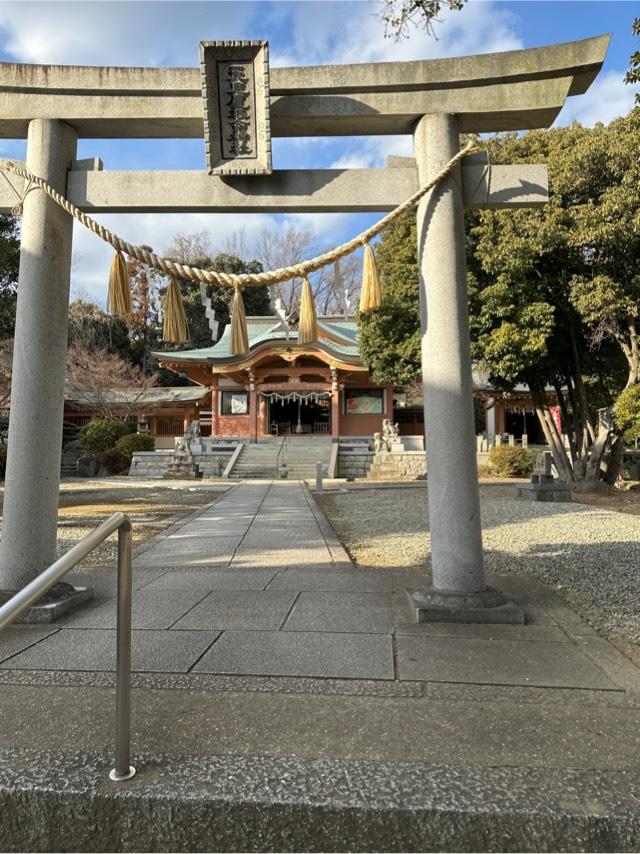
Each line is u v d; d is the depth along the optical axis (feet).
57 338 14.24
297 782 6.45
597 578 17.79
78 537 27.07
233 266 133.18
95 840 6.27
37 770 6.72
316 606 13.88
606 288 38.91
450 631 11.89
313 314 14.06
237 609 13.65
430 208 13.83
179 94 14.12
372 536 27.91
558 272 43.83
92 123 14.52
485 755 7.03
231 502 43.04
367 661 10.21
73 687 9.14
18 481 13.62
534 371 48.52
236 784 6.42
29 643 11.28
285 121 14.19
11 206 14.60
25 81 13.97
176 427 123.75
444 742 7.34
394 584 16.22
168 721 7.93
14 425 13.83
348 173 14.30
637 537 25.64
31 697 8.77
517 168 14.33
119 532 6.91
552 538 25.57
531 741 7.38
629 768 6.75
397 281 53.21
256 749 7.18
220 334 138.00
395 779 6.51
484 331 45.29
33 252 14.02
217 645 11.07
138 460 87.20
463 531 13.25
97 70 14.01
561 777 6.55
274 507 39.52
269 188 14.20
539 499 42.60
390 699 8.65
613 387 55.21
